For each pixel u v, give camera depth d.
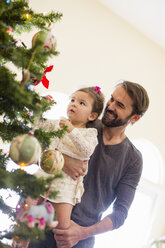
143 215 4.83
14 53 1.09
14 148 1.09
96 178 1.93
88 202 1.91
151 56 5.01
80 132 1.66
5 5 1.14
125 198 1.98
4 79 1.02
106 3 4.59
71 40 4.30
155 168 5.06
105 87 4.54
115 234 4.55
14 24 1.21
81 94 1.88
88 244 1.91
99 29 4.55
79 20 4.38
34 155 1.10
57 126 1.67
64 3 4.27
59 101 4.15
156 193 4.95
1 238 1.13
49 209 1.12
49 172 1.29
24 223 1.10
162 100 5.06
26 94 1.00
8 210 1.19
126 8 4.58
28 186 1.06
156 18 4.60
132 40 4.84
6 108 1.14
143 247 4.13
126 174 2.04
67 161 1.71
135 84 1.98
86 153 1.63
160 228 4.85
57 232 1.66
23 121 1.30
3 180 1.04
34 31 3.75
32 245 1.79
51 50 1.20
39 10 4.05
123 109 1.91
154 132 4.94
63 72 4.20
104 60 4.56
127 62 4.77
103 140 1.98
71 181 1.75
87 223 1.91
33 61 1.20
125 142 2.02
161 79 5.09
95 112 1.94
